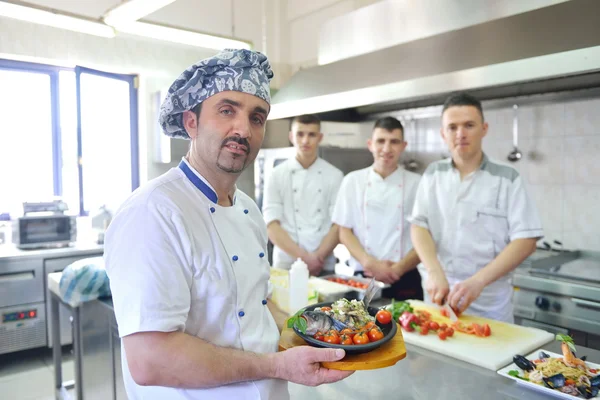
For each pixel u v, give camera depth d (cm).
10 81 336
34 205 320
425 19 270
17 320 296
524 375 114
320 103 252
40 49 318
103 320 177
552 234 271
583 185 256
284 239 257
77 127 330
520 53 179
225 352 81
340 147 328
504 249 174
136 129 387
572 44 164
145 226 80
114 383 173
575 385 104
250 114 87
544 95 256
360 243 247
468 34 220
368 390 110
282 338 101
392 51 251
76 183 361
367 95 226
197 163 92
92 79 359
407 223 237
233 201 101
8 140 341
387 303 179
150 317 75
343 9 374
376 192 240
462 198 190
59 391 248
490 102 279
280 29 432
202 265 85
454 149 184
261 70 91
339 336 96
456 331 146
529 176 278
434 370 120
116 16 199
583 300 201
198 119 89
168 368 75
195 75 85
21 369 299
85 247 324
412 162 333
